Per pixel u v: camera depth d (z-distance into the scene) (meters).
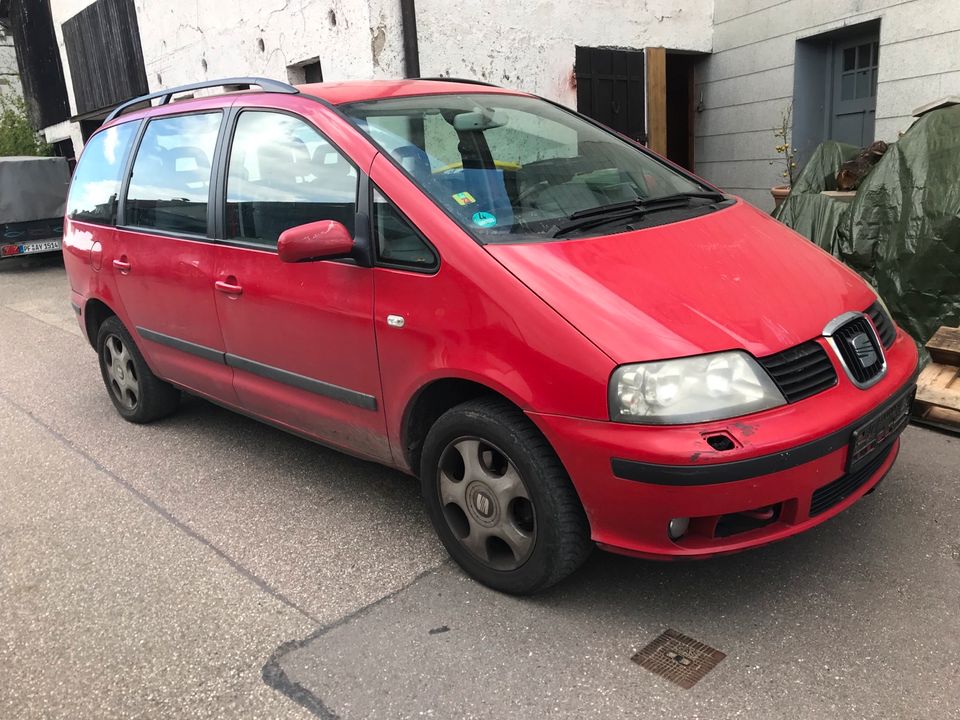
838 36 7.63
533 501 2.67
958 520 3.21
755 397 2.42
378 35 7.42
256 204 3.58
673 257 2.79
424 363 2.86
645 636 2.65
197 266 3.88
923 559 2.96
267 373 3.65
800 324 2.61
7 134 19.80
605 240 2.84
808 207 5.52
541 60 7.98
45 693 2.60
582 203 3.20
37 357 7.03
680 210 3.27
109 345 4.98
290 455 4.38
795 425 2.41
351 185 3.14
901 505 3.34
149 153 4.37
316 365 3.36
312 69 8.73
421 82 3.85
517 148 3.45
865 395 2.62
